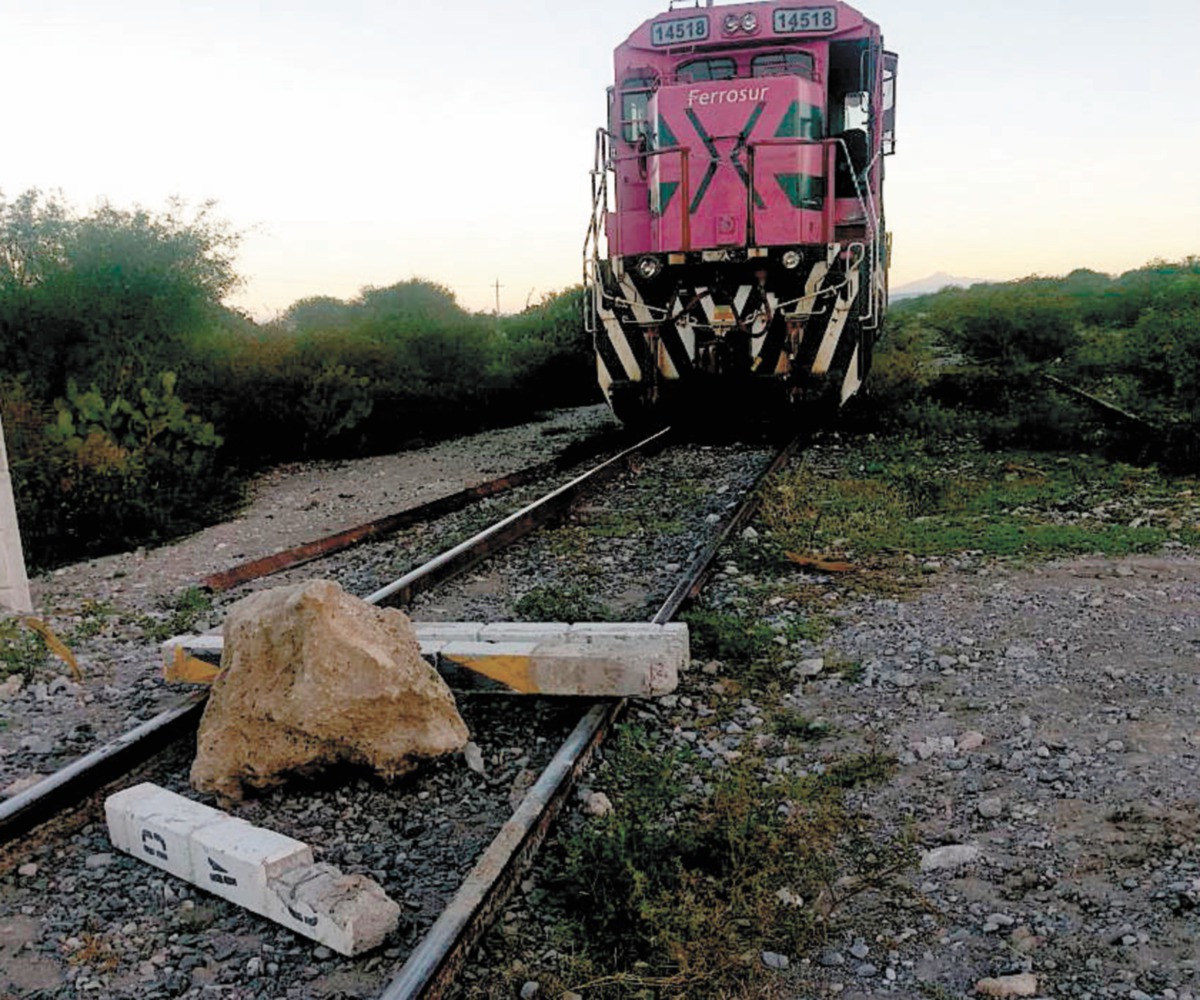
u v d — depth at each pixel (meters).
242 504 10.63
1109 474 9.62
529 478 11.02
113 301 12.88
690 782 3.90
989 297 17.88
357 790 3.92
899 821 3.57
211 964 2.91
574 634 4.68
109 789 3.98
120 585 7.39
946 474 9.88
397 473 12.21
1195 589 5.93
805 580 6.56
